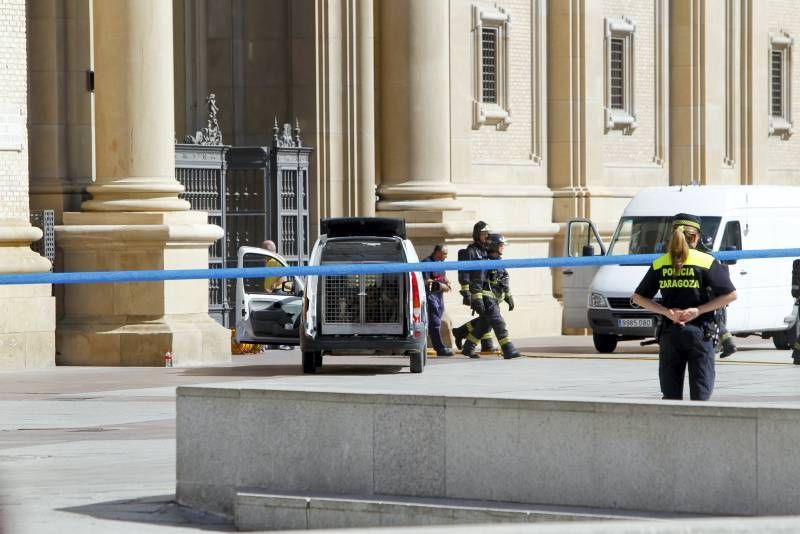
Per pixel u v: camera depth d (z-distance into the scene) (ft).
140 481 96.12
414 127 234.99
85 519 83.66
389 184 236.02
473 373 181.06
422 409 81.05
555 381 169.99
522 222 260.01
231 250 220.43
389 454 81.97
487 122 256.32
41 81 195.83
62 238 191.62
